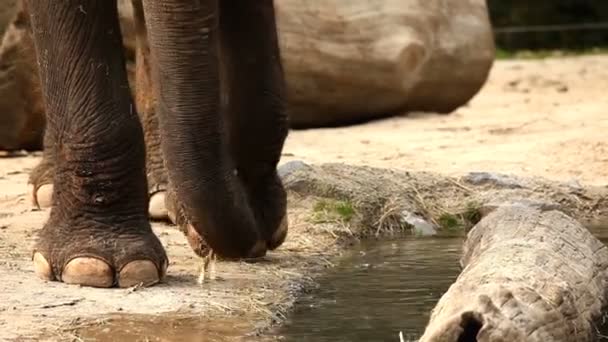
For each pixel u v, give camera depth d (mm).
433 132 19469
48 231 9453
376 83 20484
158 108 7746
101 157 9172
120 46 9180
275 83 9102
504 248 8609
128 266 9164
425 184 13734
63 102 9141
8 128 17344
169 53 7539
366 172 13797
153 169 11930
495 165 15875
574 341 7703
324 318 8625
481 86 22688
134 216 9375
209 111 7652
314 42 19594
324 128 20516
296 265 10359
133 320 8359
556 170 15617
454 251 11430
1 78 17031
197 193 7766
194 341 7926
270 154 9359
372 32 20281
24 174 15352
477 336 7090
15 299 8828
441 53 21469
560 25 50594
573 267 8508
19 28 16859
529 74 33906
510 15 50656
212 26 7566
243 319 8492
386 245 11766
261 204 9742
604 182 14906
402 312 8836
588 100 25688
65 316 8422
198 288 9281
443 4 21547
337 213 12445
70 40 8992
